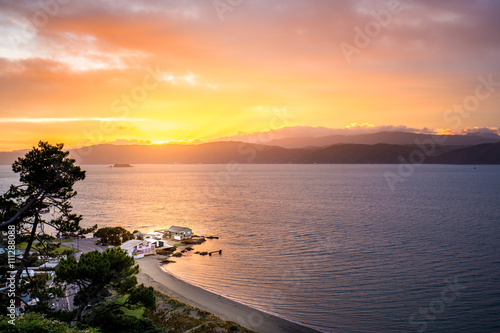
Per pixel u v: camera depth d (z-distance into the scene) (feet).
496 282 199.93
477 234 332.60
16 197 97.91
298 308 170.09
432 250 274.77
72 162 104.68
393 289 192.85
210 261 259.19
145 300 105.40
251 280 214.28
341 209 538.47
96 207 586.86
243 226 405.59
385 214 477.77
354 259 254.68
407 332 144.66
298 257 265.75
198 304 173.99
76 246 290.15
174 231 346.95
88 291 98.22
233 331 136.36
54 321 70.79
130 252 280.51
